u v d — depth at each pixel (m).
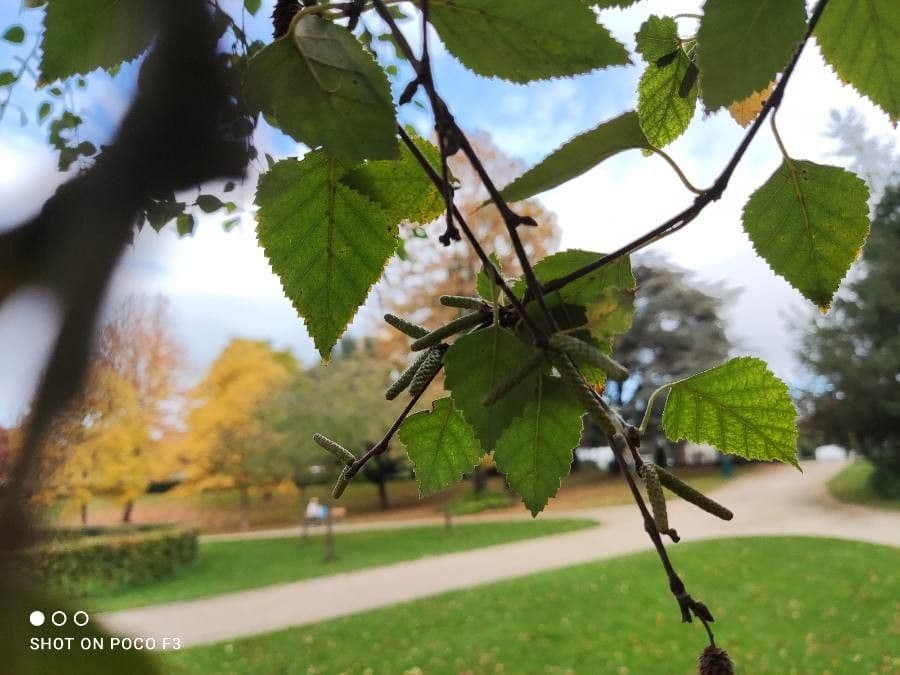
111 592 3.13
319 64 0.16
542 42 0.16
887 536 3.34
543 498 0.20
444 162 0.15
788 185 0.20
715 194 0.17
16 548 0.10
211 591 3.10
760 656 1.79
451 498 6.30
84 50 0.18
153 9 0.17
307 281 0.20
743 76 0.16
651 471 0.16
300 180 0.19
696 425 0.22
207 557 4.25
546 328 0.18
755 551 3.01
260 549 4.55
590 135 0.17
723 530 3.76
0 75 0.47
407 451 0.22
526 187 0.17
